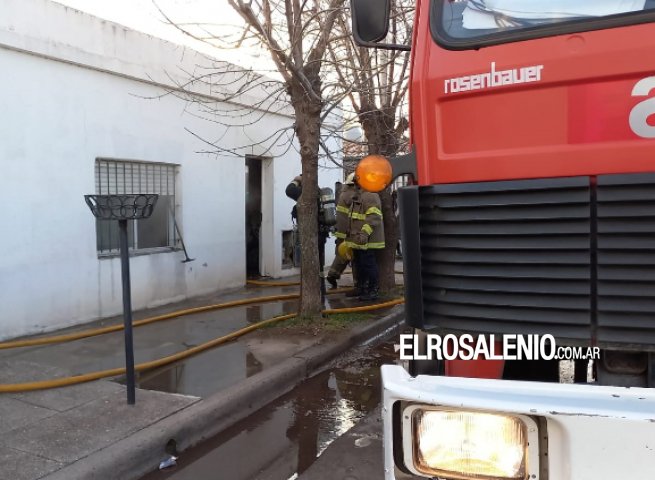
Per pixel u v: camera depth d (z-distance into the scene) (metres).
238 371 5.20
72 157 6.63
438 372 2.37
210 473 3.71
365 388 5.36
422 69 2.43
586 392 1.83
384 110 8.39
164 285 8.11
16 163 6.02
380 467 3.77
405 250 2.36
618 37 2.05
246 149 9.69
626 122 2.03
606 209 2.01
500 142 2.22
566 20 2.15
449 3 2.40
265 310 7.90
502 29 2.27
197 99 8.48
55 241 6.46
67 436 3.72
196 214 8.65
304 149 6.59
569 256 2.06
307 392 5.25
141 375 5.06
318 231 7.29
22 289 6.12
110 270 7.21
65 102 6.52
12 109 5.95
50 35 6.24
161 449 3.80
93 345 5.94
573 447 1.73
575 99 2.10
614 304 2.00
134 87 7.45
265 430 4.41
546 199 2.09
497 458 1.89
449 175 2.32
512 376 2.53
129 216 4.09
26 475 3.21
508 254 2.14
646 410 1.69
